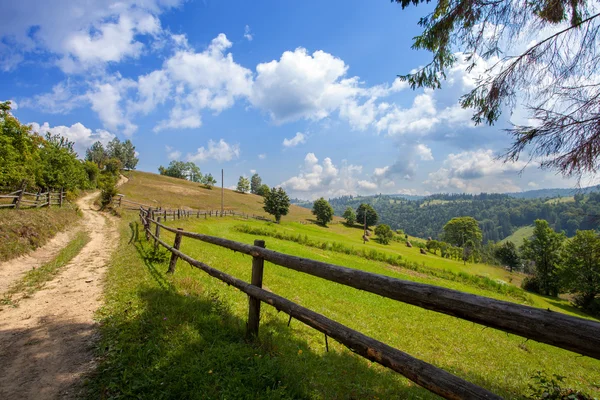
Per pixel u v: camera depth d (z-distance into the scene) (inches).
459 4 168.4
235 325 158.6
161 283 233.5
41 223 488.7
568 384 265.0
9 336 145.1
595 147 137.3
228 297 226.7
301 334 192.4
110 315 169.5
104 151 4603.8
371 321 339.0
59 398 99.0
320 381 122.7
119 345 131.5
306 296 377.4
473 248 2957.7
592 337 48.4
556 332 52.7
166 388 100.8
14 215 453.1
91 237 574.9
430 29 185.6
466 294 68.5
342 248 1368.1
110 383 104.0
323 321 104.2
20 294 217.5
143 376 107.0
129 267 298.0
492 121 181.9
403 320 393.7
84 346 135.0
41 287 236.7
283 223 2647.6
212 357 119.1
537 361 353.1
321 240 1567.4
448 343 334.0
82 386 105.7
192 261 223.3
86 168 2149.4
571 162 145.9
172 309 168.6
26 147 845.8
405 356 78.5
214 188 4441.4
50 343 137.9
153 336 138.2
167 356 120.3
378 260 1352.1
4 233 356.8
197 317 159.9
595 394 243.0
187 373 108.4
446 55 190.9
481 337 405.7
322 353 166.4
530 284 2026.3
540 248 1979.6
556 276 1774.1
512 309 59.8
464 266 1943.9
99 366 117.3
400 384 151.5
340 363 157.6
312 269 112.3
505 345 397.7
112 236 597.3
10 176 727.1
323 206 3558.1
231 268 398.6
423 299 75.7
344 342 94.6
